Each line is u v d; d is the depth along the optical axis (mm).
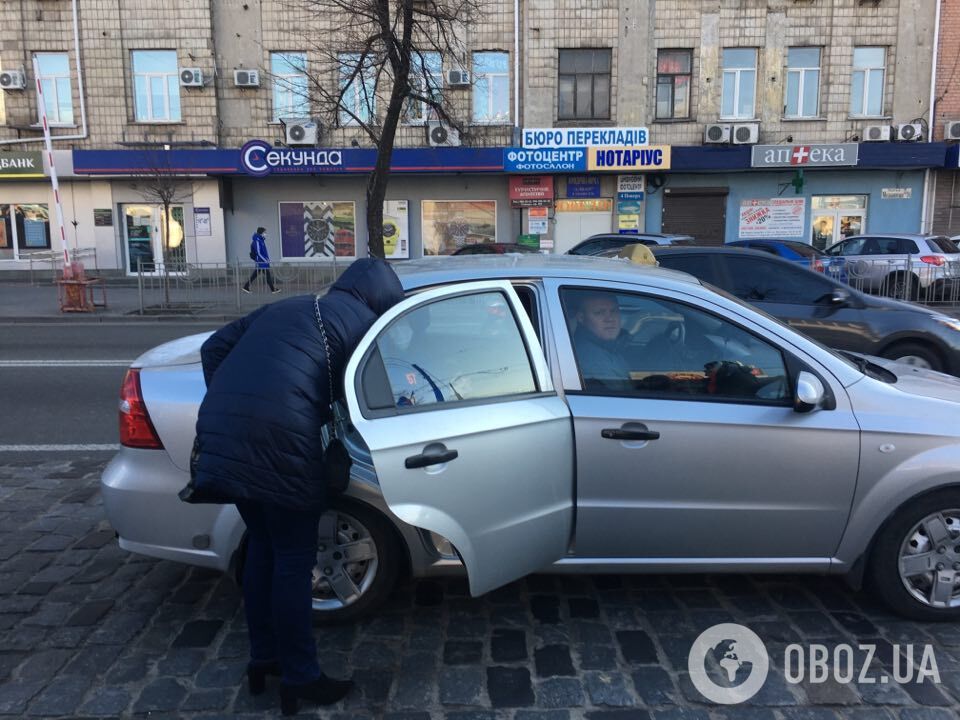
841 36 21578
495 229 22750
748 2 21500
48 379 8883
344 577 3283
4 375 9102
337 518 3240
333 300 2820
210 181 22016
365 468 3084
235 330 2916
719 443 3172
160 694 2869
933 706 2785
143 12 21469
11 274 22484
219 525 3246
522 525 3064
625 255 5484
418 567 3275
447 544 3344
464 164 21359
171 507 3289
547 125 21969
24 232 22578
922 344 6891
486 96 21953
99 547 4168
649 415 3168
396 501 2781
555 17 21562
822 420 3203
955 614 3301
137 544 3359
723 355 3336
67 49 21719
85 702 2812
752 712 2756
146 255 22578
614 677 2959
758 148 21375
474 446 2916
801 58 21875
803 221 22500
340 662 3064
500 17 21594
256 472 2461
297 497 2504
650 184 22344
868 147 21406
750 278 7203
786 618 3404
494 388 3107
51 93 21984
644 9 21531
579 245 14516
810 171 22266
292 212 22703
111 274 22547
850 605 3520
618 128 21641
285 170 21375
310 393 2562
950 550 3256
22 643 3203
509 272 3398
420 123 21812
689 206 22484
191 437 3254
